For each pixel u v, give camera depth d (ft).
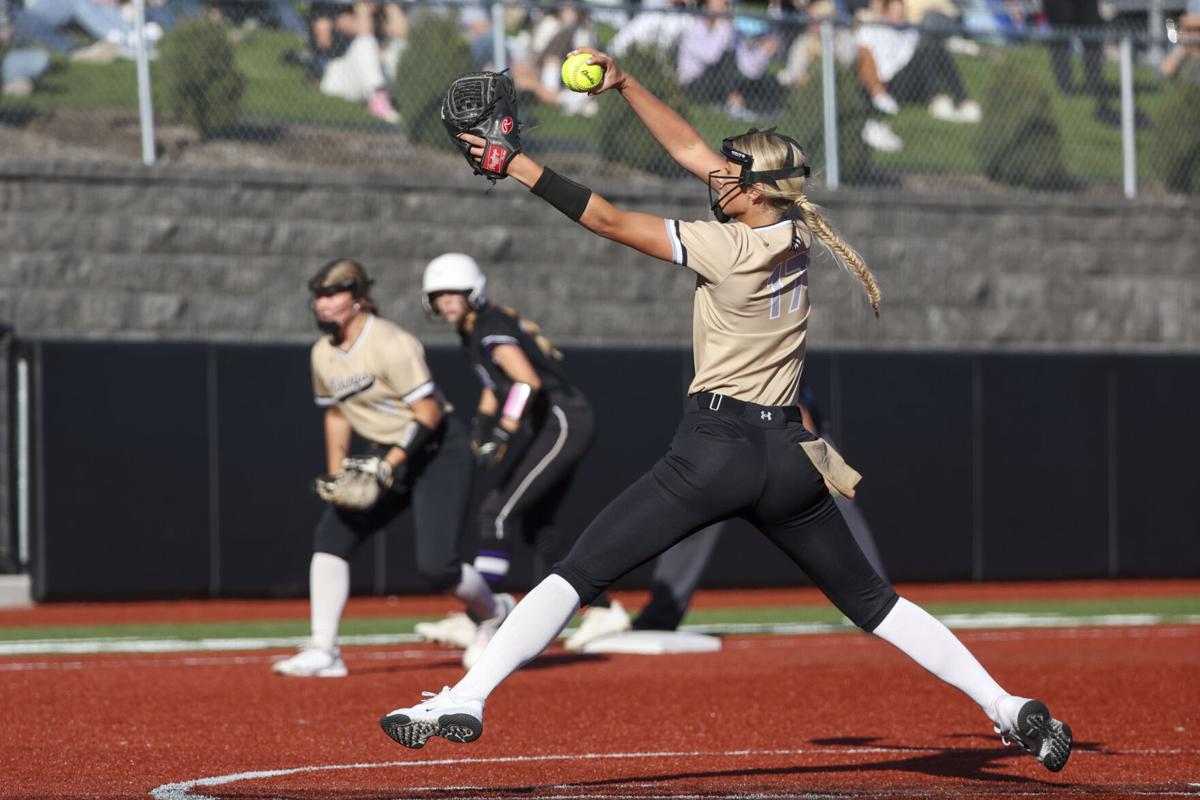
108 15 176.24
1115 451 179.11
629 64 183.11
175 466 151.74
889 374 171.63
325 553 95.14
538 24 184.85
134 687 90.48
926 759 65.36
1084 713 79.87
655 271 182.29
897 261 189.67
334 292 89.15
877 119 193.26
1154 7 226.99
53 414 148.66
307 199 172.86
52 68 175.22
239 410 153.58
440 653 111.24
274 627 132.67
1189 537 181.27
